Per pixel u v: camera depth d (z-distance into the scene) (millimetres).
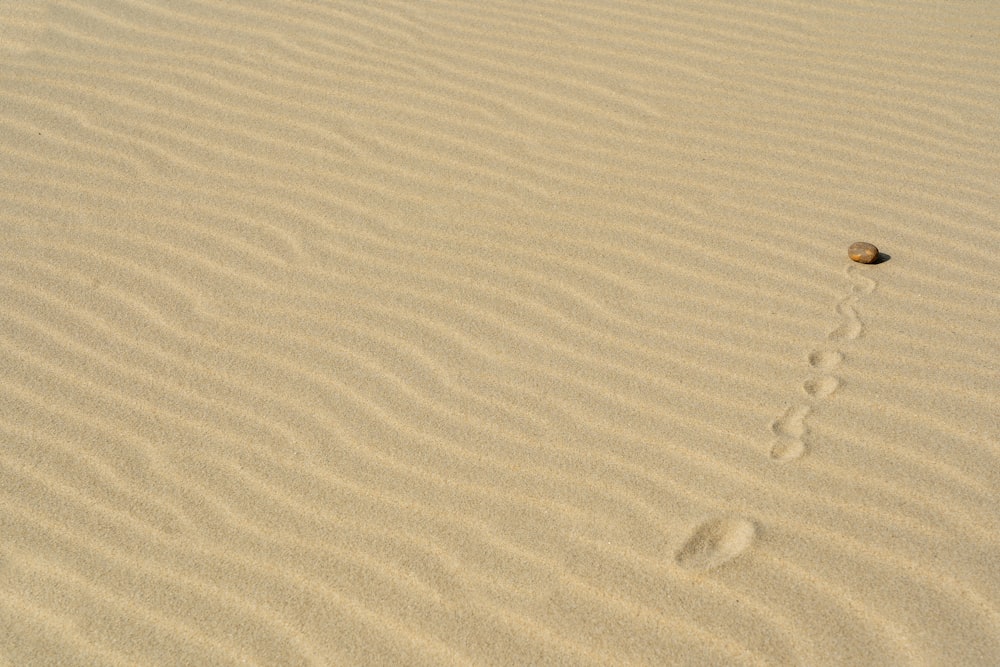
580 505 2531
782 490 2543
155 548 2441
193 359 3039
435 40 4840
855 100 4383
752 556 2367
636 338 3113
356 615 2268
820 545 2383
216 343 3102
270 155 4023
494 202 3773
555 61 4684
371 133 4164
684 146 4082
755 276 3375
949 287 3293
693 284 3348
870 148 4051
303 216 3688
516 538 2445
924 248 3484
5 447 2717
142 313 3221
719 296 3291
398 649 2189
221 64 4621
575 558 2385
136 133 4148
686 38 4887
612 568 2355
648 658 2148
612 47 4801
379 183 3875
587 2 5215
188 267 3432
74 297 3289
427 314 3225
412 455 2695
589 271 3418
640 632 2205
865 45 4809
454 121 4246
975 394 2836
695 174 3914
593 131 4184
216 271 3414
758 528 2438
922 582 2277
